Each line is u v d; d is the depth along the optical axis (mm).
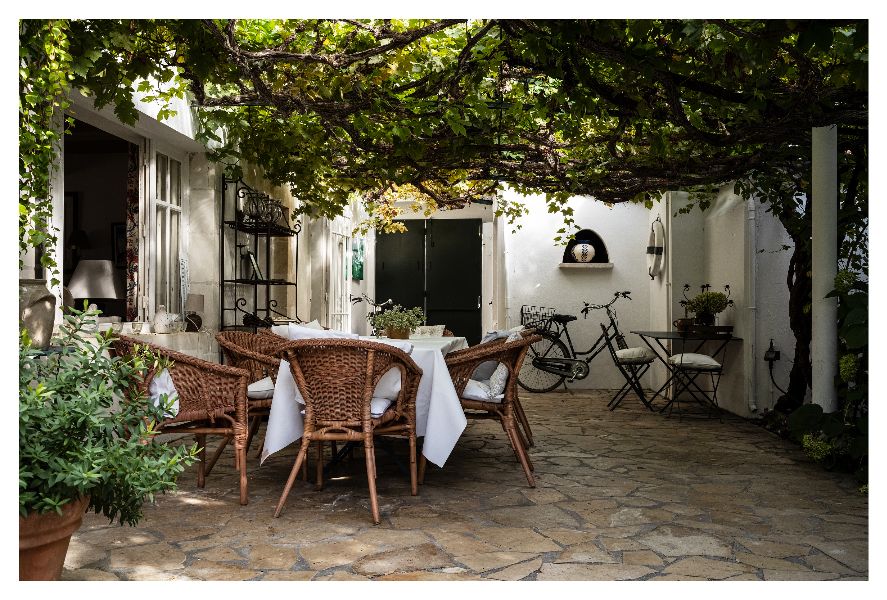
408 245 12570
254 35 4137
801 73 3805
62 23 3143
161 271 5695
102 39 3496
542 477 4340
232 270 6574
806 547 3018
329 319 8852
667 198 8555
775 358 6660
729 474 4449
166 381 3537
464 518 3418
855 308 4223
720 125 4566
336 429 3518
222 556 2840
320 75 4219
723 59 3617
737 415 7195
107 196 6941
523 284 9750
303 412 3627
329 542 3027
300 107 4508
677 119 4148
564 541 3072
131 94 4203
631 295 9633
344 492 3916
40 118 3107
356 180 6520
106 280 5664
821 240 4648
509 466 4660
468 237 12461
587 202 9695
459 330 12461
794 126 4344
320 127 5590
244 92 4551
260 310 6797
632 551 2947
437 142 5465
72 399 2324
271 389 4277
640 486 4113
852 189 5160
